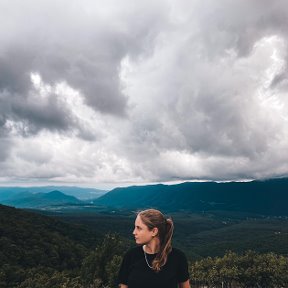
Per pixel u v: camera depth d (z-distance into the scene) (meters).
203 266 121.38
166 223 4.57
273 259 110.69
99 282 71.62
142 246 4.75
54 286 81.12
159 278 4.46
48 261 120.88
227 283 111.81
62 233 173.75
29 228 155.12
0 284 89.81
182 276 4.68
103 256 76.44
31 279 86.81
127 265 4.75
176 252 4.76
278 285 102.69
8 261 110.25
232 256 120.19
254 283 106.88
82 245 156.00
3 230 141.00
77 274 93.12
